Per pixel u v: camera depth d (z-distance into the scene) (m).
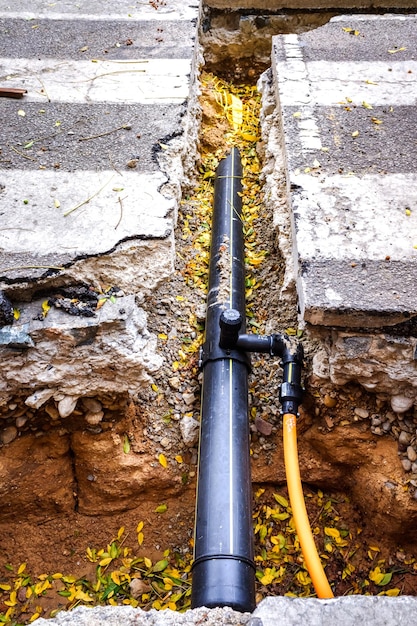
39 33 2.66
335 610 1.26
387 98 2.34
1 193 1.94
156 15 2.81
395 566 1.80
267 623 1.25
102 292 1.76
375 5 3.23
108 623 1.27
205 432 1.72
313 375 1.81
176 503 1.87
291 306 2.02
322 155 2.09
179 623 1.26
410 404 1.73
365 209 1.92
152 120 2.21
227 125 2.86
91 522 1.87
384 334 1.69
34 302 1.73
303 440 1.88
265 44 3.34
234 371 1.81
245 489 1.63
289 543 1.83
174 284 2.13
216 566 1.49
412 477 1.74
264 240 2.29
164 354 1.96
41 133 2.16
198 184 2.52
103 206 1.91
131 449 1.83
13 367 1.67
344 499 1.90
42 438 1.80
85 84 2.38
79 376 1.70
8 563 1.83
